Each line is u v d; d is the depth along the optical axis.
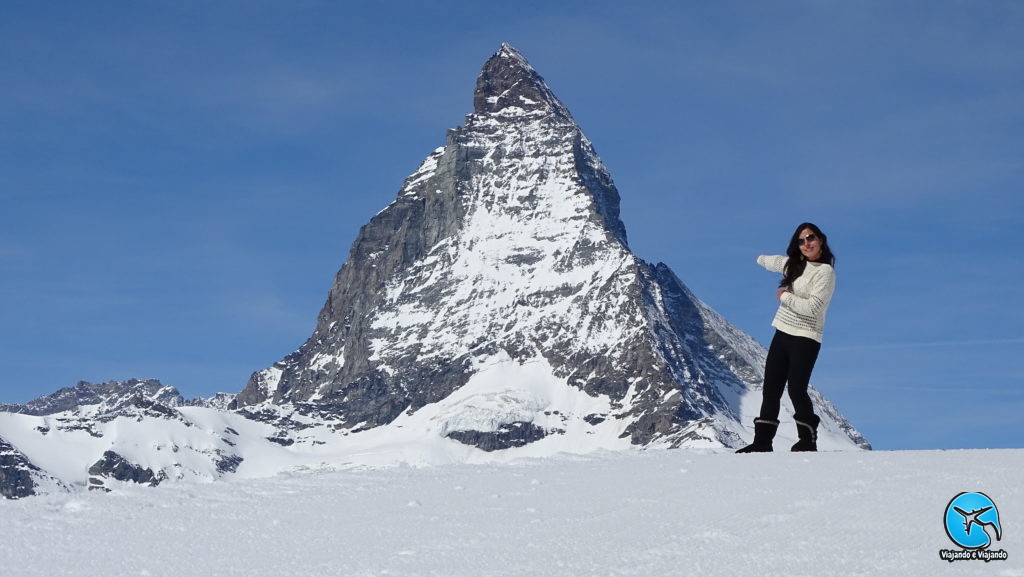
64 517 13.26
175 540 12.09
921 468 14.37
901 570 9.73
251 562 11.09
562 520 12.49
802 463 15.55
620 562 10.45
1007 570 9.48
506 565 10.52
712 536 11.27
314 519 13.09
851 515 11.89
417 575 10.30
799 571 9.86
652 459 17.08
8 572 10.89
